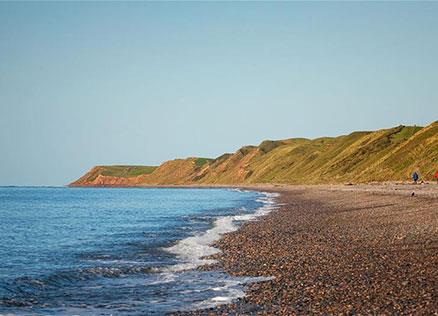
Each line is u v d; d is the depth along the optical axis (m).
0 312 17.89
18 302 19.39
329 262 25.25
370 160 170.25
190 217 67.00
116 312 17.64
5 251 34.69
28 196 196.25
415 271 21.20
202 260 28.95
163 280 23.22
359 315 15.35
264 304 17.67
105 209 95.00
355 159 185.38
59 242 40.22
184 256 30.73
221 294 19.91
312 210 67.06
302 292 19.05
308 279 21.41
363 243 31.20
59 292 21.11
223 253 31.14
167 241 38.75
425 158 122.88
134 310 17.83
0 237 44.69
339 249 29.59
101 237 43.47
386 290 18.22
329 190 125.69
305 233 39.78
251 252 30.89
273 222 51.62
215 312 17.03
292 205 83.56
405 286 18.62
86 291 21.22
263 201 105.19
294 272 23.33
